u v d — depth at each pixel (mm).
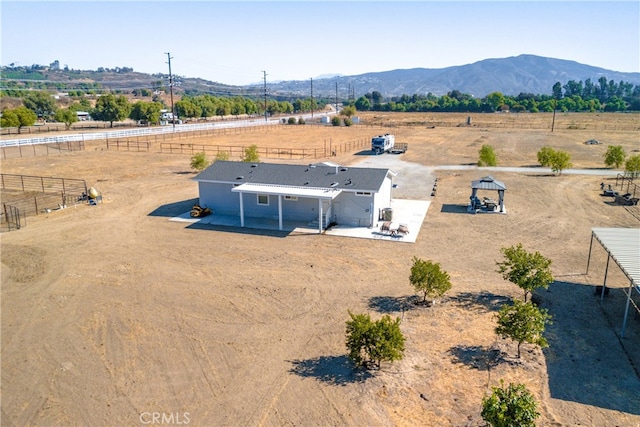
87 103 154625
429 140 81312
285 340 16094
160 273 21984
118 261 23500
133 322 17391
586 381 13766
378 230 28531
